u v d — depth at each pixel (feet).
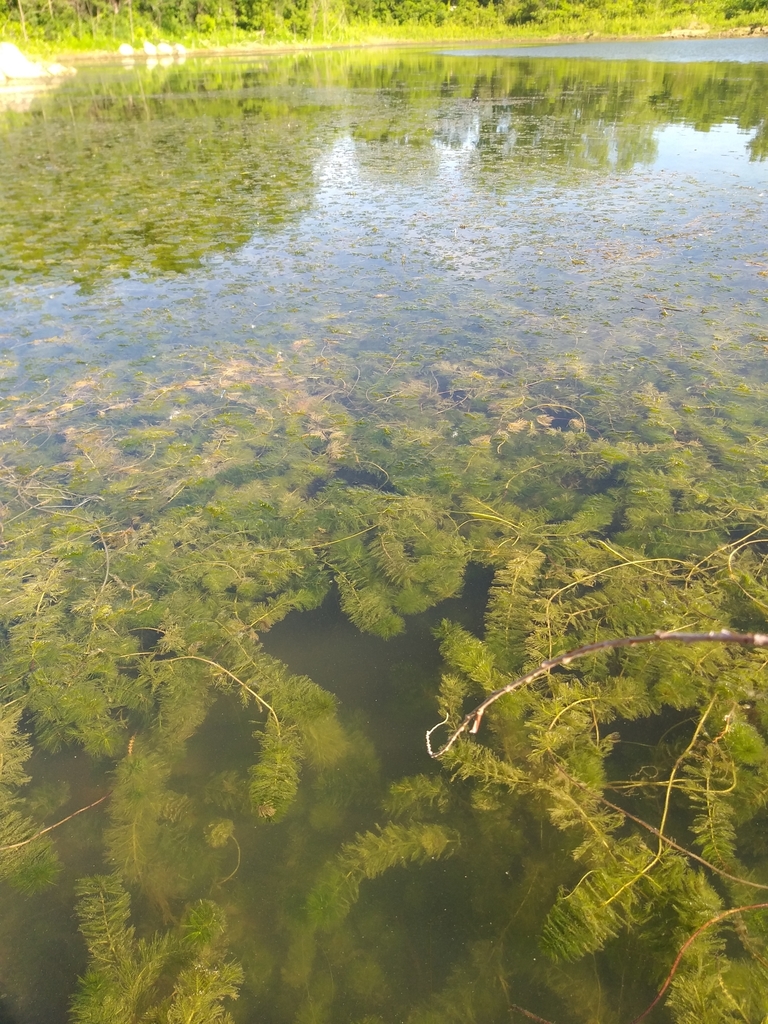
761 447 15.44
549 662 5.14
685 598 11.59
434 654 11.27
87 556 13.47
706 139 47.42
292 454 16.40
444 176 40.70
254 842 8.71
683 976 6.94
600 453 15.70
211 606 12.23
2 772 9.50
